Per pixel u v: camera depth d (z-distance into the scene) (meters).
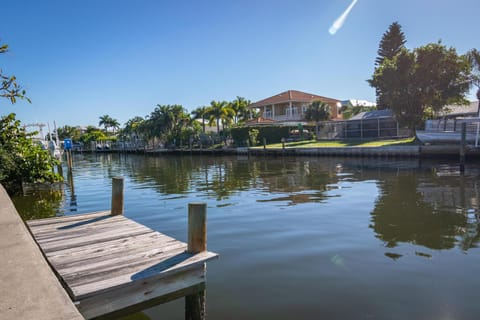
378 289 4.79
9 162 13.70
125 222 6.39
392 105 31.69
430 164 22.12
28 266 3.03
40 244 5.06
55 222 6.41
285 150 34.75
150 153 60.59
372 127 37.91
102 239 5.29
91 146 95.75
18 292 2.55
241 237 7.46
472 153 21.92
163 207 11.30
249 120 60.09
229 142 49.19
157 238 5.31
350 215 9.23
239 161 33.00
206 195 13.48
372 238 7.14
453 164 21.64
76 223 6.32
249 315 4.23
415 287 4.82
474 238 6.98
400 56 30.66
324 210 9.93
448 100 31.52
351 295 4.63
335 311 4.24
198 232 4.55
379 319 4.04
